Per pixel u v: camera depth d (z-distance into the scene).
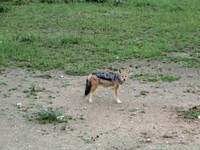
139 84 30.72
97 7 55.78
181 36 43.59
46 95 28.25
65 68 33.59
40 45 39.66
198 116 24.70
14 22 47.91
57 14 51.91
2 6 54.16
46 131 22.78
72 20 49.06
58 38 41.12
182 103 27.06
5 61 35.09
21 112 25.28
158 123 23.91
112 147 20.98
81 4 57.50
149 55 37.44
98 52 38.06
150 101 27.41
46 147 20.98
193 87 30.38
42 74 32.72
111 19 49.72
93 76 26.80
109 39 41.97
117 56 37.00
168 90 29.56
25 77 31.98
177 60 36.53
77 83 30.77
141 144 21.34
